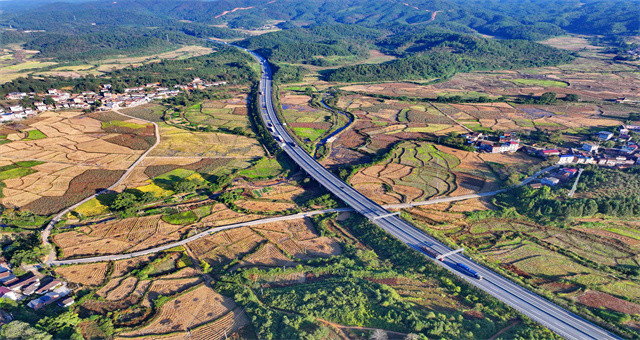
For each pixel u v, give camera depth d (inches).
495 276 4308.6
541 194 5949.8
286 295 4015.8
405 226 5388.8
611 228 5334.6
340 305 3814.0
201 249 5004.9
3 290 4010.8
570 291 4126.5
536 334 3415.4
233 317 3750.0
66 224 5521.7
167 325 3671.3
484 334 3440.0
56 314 3762.3
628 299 3973.9
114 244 5054.1
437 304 3946.9
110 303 3981.3
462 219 5659.5
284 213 5930.1
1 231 5295.3
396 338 3420.3
